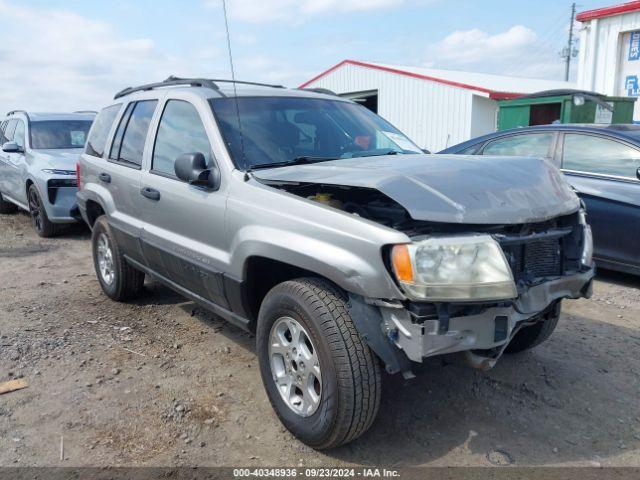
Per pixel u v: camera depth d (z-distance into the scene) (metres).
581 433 3.22
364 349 2.76
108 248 5.33
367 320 2.72
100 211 5.56
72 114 10.08
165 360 4.15
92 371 3.97
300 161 3.70
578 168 6.20
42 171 8.23
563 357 4.18
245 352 4.29
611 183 5.84
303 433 3.01
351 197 3.29
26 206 9.16
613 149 5.95
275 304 3.09
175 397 3.61
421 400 3.57
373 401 2.79
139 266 4.79
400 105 19.33
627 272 5.82
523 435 3.20
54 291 5.84
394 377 3.85
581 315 5.06
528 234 2.96
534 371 3.95
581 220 3.29
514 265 2.90
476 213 2.69
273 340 3.21
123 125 5.05
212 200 3.56
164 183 4.09
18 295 5.71
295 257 2.96
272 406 3.26
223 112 3.87
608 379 3.84
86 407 3.49
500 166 3.21
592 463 2.95
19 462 2.95
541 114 12.45
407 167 3.08
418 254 2.55
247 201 3.31
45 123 9.52
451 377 3.86
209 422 3.31
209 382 3.81
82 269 6.76
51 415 3.39
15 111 10.46
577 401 3.56
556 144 6.45
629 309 5.21
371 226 2.71
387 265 2.64
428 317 2.58
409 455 3.01
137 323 4.89
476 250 2.61
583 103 11.05
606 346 4.37
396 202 2.86
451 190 2.79
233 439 3.16
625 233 5.71
